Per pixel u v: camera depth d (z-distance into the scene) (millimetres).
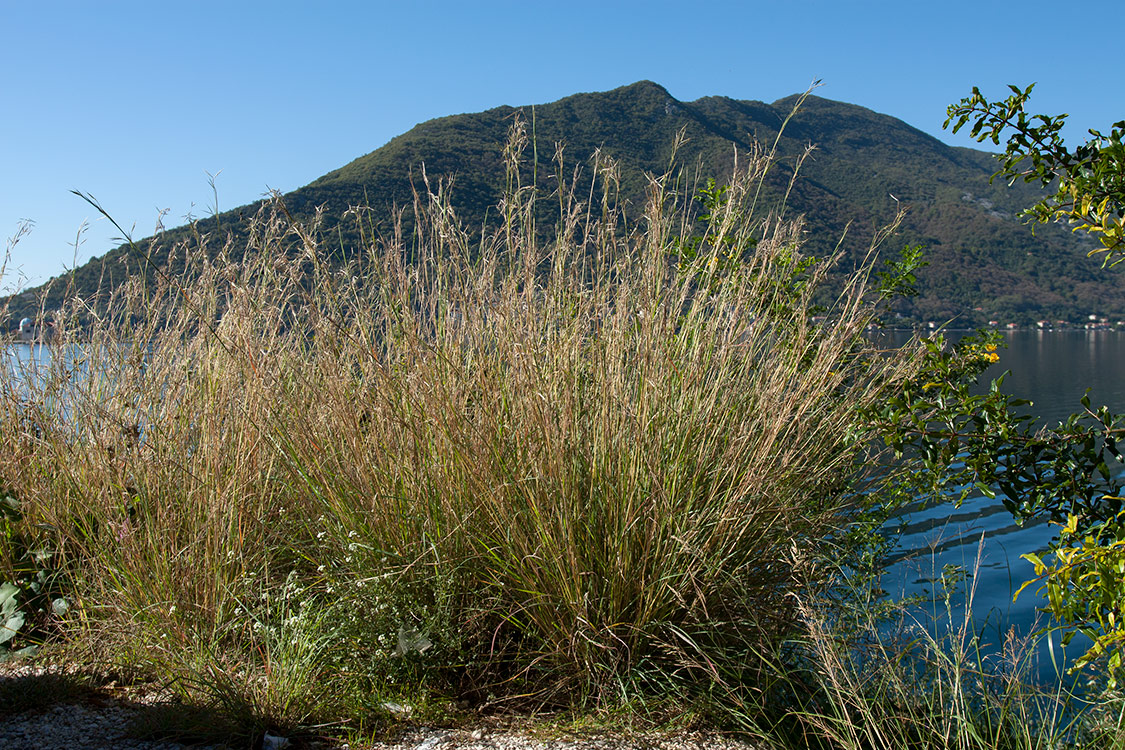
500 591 2756
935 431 3184
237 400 3346
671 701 2576
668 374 2980
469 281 3070
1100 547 2189
